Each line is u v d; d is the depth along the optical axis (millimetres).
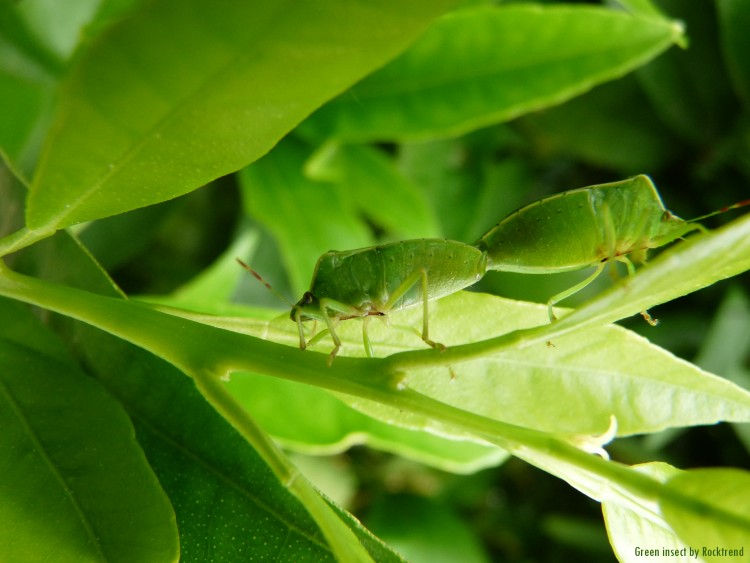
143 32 64
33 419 81
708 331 140
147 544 78
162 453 85
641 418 86
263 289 138
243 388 104
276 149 129
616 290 71
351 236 128
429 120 121
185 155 70
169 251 140
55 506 78
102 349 87
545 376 87
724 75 134
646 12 114
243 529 82
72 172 70
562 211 84
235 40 64
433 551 149
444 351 75
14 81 111
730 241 68
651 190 83
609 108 138
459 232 143
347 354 87
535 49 115
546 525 163
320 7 63
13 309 87
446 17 115
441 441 106
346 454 164
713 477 68
